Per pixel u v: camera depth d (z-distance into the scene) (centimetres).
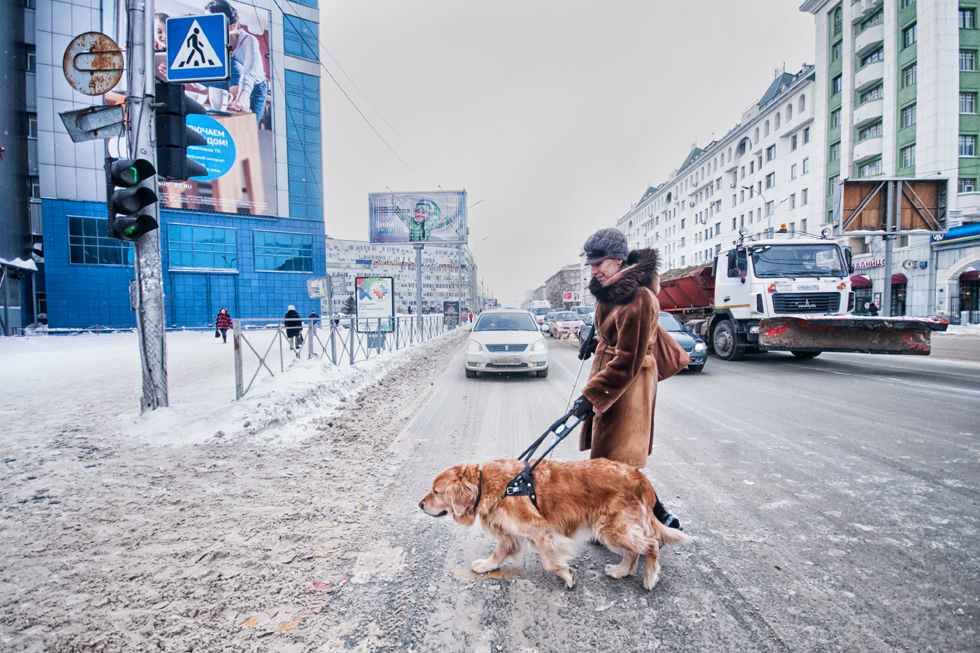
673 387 842
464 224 2738
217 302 3136
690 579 247
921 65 2608
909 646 193
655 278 252
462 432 559
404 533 303
